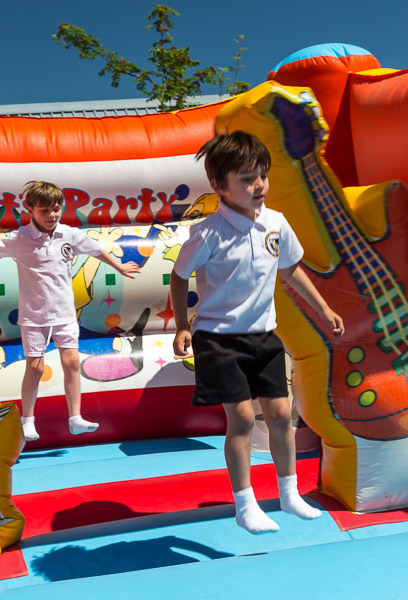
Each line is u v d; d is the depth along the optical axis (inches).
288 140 87.5
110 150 147.0
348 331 90.8
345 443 90.7
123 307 142.2
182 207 149.9
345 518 88.4
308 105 85.8
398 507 91.5
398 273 92.9
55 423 133.7
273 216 83.0
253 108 86.0
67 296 127.2
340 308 90.7
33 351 124.3
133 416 136.9
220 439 137.4
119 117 154.3
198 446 132.3
